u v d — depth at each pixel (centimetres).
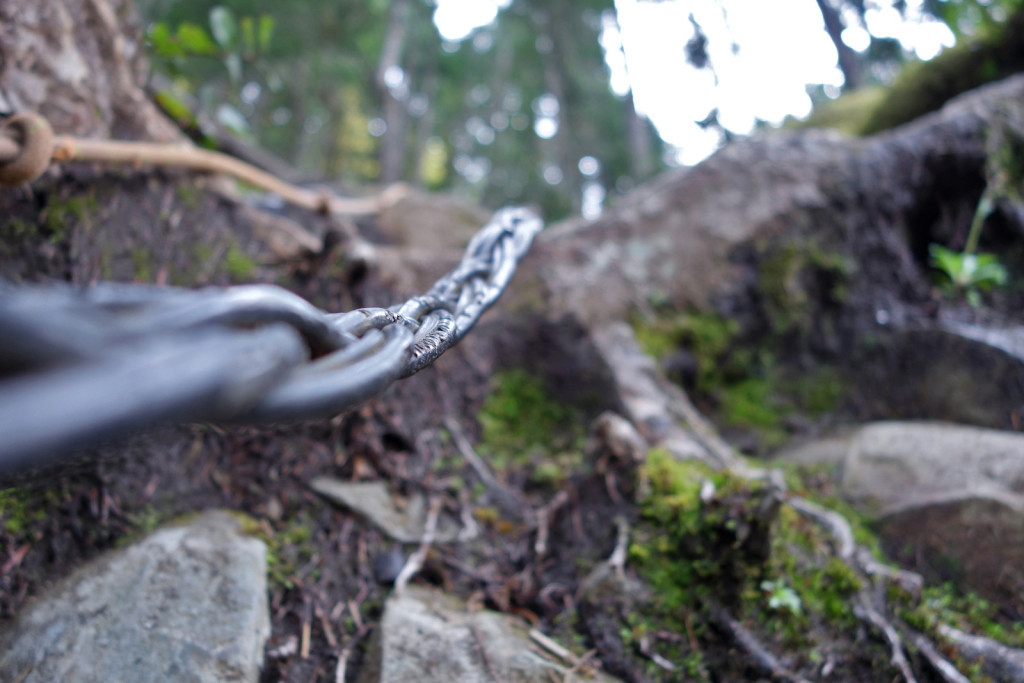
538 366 203
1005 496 142
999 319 227
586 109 1255
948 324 214
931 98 334
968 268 225
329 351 42
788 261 233
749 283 231
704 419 213
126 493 126
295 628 121
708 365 222
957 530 143
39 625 103
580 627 128
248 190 368
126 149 146
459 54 1453
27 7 136
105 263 143
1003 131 257
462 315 75
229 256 169
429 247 357
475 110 1698
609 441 160
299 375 38
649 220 238
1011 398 187
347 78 1075
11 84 133
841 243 238
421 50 1345
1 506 108
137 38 182
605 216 244
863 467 170
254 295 35
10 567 108
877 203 244
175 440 135
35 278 129
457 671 112
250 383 30
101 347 27
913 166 249
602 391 193
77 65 146
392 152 997
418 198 385
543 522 154
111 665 98
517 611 134
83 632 102
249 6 773
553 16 1102
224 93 850
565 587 138
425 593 134
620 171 1251
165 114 215
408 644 117
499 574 144
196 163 166
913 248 261
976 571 137
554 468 173
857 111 401
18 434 22
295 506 144
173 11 734
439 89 1518
